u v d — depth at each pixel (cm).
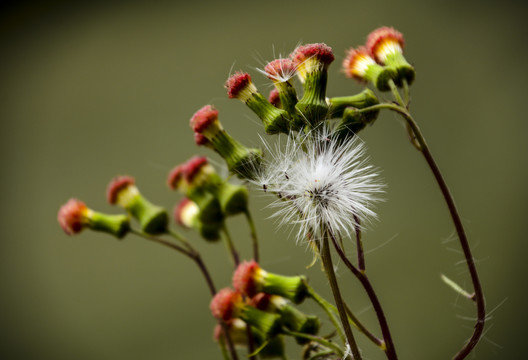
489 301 58
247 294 29
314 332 29
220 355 60
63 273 65
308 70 28
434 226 59
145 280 63
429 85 62
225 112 59
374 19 63
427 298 57
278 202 28
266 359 30
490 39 62
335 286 27
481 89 61
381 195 58
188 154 65
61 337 64
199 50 65
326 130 28
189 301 61
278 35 64
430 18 63
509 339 57
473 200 60
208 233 32
